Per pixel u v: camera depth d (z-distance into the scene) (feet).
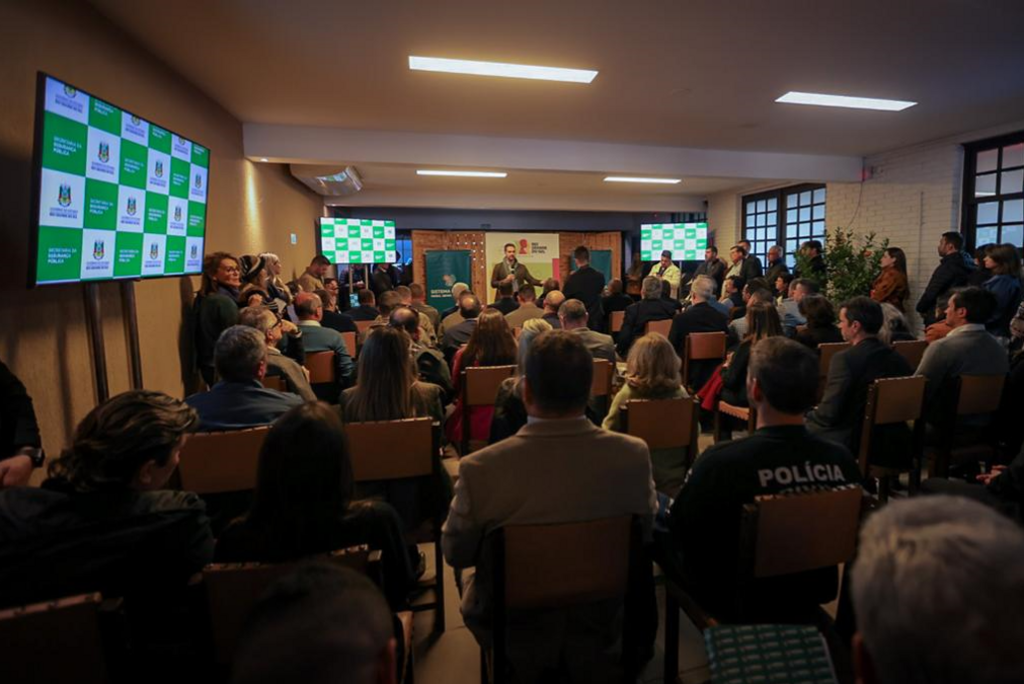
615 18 9.70
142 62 10.52
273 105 14.58
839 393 8.09
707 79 12.92
